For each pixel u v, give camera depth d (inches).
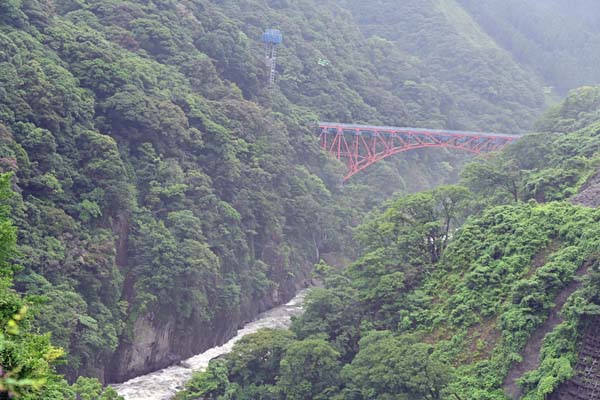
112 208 2359.7
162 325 2333.9
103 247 2183.8
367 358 1678.2
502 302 1828.2
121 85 2699.3
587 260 1761.8
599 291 1596.9
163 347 2341.3
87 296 2113.7
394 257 2212.1
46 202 2128.4
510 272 1877.5
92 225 2260.1
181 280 2395.4
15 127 2148.1
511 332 1704.0
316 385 1772.9
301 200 3425.2
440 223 2295.8
